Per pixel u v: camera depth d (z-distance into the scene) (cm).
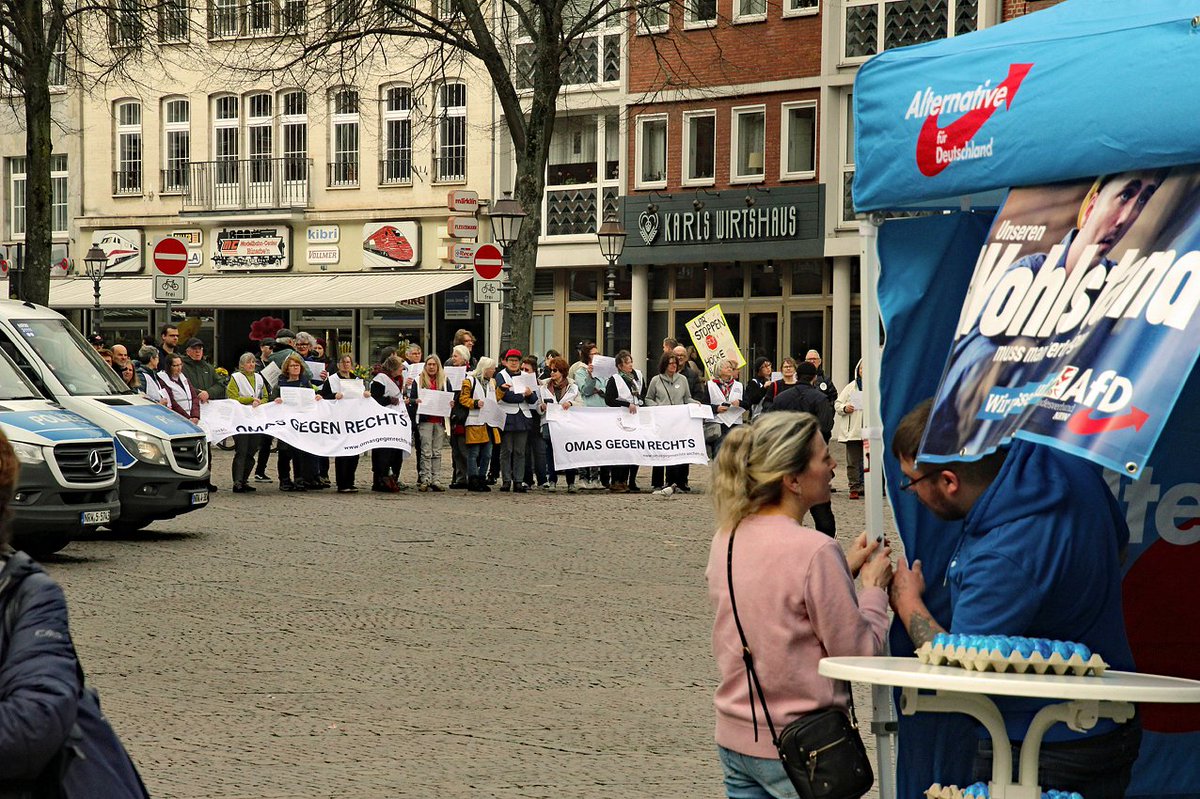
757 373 2744
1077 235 499
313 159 4641
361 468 3088
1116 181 494
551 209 4459
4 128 5075
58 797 389
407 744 894
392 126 4528
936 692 511
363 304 4241
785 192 4041
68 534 1648
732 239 4134
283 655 1152
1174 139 468
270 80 4647
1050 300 496
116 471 1702
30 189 2909
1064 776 481
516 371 2531
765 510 502
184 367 2509
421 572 1581
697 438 2595
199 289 4672
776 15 4059
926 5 3822
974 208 599
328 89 3638
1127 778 500
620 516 2156
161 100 4847
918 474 517
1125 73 488
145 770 833
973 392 505
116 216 4928
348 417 2478
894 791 550
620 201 4328
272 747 885
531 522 2056
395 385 2509
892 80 574
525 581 1530
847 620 484
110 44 3400
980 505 492
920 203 589
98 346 2916
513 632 1255
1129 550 586
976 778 502
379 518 2072
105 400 1864
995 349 507
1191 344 441
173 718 954
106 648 1173
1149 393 444
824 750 476
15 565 388
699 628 1284
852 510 2292
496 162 4362
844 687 496
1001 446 501
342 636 1230
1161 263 464
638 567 1639
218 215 4747
